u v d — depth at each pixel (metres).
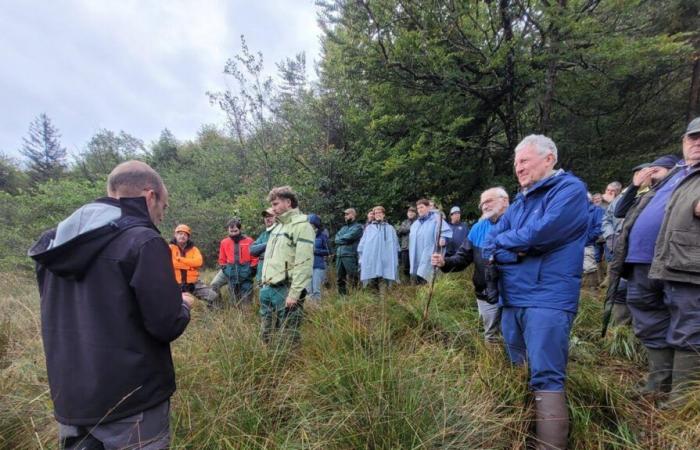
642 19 7.32
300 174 8.65
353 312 3.14
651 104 9.02
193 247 5.03
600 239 5.36
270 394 2.26
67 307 1.36
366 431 1.79
